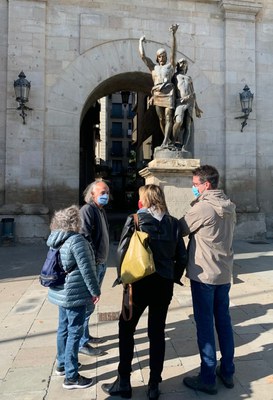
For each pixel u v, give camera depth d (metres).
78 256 3.16
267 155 14.61
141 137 30.80
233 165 14.09
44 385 3.25
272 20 14.84
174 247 3.15
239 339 4.27
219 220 3.23
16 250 11.23
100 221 4.10
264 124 14.62
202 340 3.19
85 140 22.36
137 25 13.67
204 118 14.00
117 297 6.11
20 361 3.73
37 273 7.95
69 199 13.00
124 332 3.12
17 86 12.27
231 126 14.14
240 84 14.29
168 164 6.73
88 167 22.73
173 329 4.62
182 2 14.00
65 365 3.22
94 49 13.37
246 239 14.00
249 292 6.37
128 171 42.03
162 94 7.10
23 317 5.12
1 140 12.68
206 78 14.10
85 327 3.90
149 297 3.08
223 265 3.25
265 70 14.73
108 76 13.48
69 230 3.28
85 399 3.03
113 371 3.53
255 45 14.62
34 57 12.87
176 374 3.46
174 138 7.25
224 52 14.28
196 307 3.25
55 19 13.16
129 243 3.02
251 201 14.17
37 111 12.80
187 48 13.99
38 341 4.27
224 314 3.31
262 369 3.53
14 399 3.01
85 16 13.32
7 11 12.92
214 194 3.30
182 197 6.78
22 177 12.62
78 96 13.25
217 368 3.53
